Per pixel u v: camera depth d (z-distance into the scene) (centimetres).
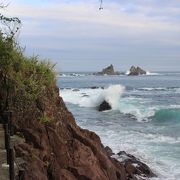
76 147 1136
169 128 2672
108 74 18950
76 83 9938
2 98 1153
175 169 1664
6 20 1227
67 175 1038
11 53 1190
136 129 2584
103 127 2627
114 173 1255
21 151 968
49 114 1159
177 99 4794
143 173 1564
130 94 5716
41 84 1184
